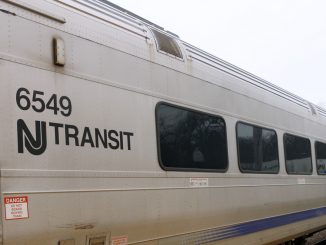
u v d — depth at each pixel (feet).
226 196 18.71
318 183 29.22
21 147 10.89
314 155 29.25
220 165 18.69
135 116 14.49
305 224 26.68
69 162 11.99
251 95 22.20
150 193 14.61
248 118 21.50
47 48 12.01
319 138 30.63
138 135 14.47
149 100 15.20
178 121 16.51
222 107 19.45
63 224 11.60
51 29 12.21
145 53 15.42
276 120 24.57
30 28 11.66
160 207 14.97
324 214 29.86
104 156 13.08
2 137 10.55
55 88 12.00
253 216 20.72
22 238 10.63
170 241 15.34
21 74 11.21
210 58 19.69
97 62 13.43
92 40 13.39
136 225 13.92
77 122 12.42
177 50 17.31
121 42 14.49
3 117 10.64
